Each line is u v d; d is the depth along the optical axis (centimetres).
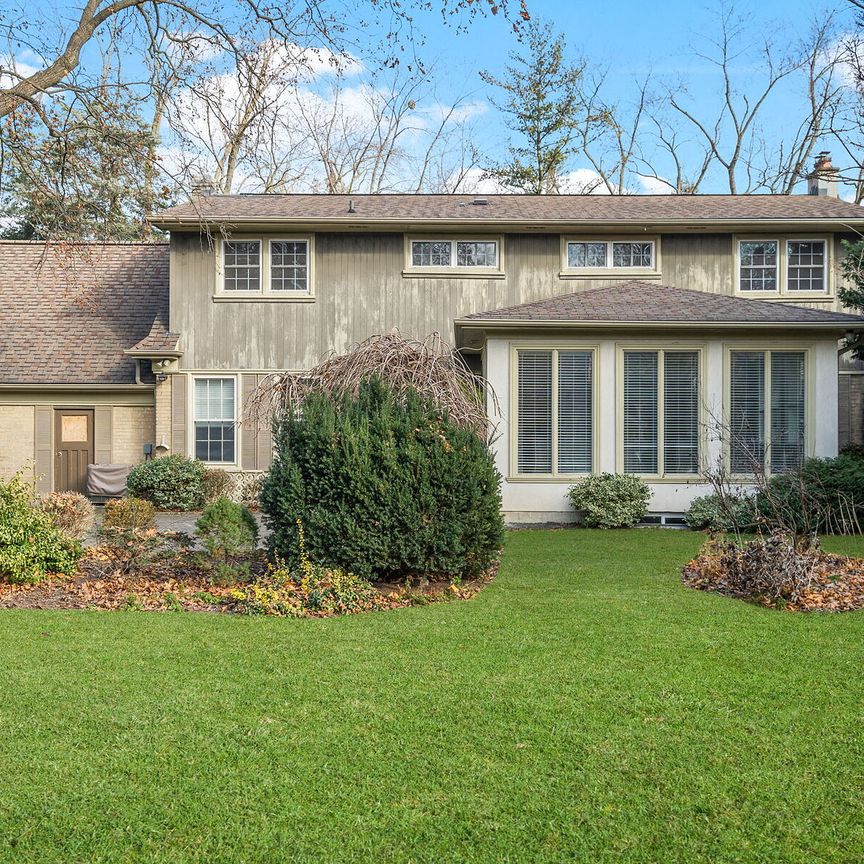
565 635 704
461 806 391
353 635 708
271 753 449
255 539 991
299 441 942
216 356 1922
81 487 1973
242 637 702
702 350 1527
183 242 1930
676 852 353
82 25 1398
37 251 2319
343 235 1930
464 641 684
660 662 619
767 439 1522
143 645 674
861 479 1357
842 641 682
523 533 1412
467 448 953
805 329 1498
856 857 349
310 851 354
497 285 1934
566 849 355
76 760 439
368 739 468
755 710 515
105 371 1970
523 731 480
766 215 1894
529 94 3456
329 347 1925
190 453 1916
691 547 1233
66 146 1353
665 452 1531
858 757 444
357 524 900
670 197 2164
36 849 355
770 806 391
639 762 438
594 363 1533
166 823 376
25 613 801
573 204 2070
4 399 1961
